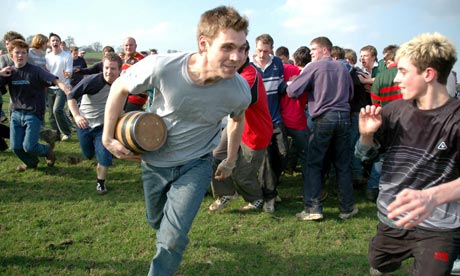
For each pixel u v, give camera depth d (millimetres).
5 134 6051
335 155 4707
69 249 3740
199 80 2443
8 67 5309
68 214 4578
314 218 4547
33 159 6113
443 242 2295
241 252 3807
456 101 2260
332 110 4430
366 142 2490
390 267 2818
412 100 2400
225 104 2617
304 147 5137
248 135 4270
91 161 6777
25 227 4176
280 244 4004
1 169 6168
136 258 3623
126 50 7828
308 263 3637
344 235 4258
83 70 8805
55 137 6289
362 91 5578
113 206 4883
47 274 3311
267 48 4863
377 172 5238
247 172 4543
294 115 5020
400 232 2498
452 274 2604
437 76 2234
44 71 5582
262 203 4930
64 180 5812
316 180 4605
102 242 3904
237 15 2209
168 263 2590
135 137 2580
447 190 1954
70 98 5070
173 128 2695
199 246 3900
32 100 5613
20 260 3504
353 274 3461
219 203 4844
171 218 2627
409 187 2418
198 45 2367
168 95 2520
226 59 2240
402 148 2424
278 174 5082
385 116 2502
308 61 6016
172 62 2439
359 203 5312
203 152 2801
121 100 2688
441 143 2256
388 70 4578
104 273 3359
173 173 2783
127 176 6113
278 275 3426
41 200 4992
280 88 5000
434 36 2250
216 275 3410
